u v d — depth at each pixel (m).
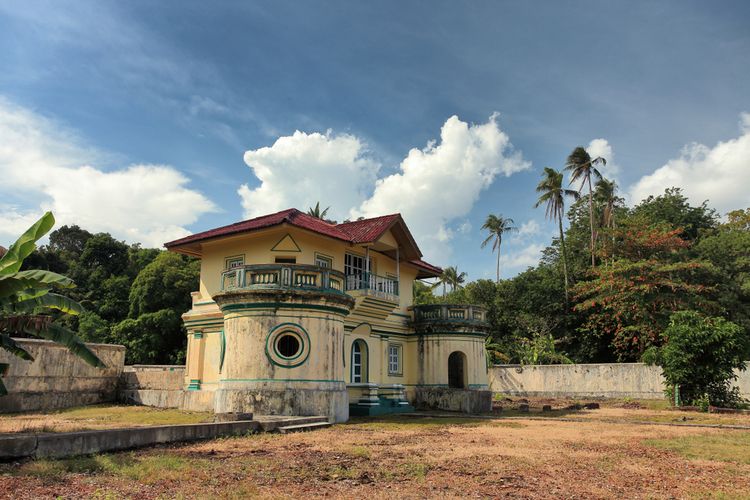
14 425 14.98
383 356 25.50
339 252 23.97
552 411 23.36
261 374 17.72
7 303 12.12
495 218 57.91
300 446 11.73
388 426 16.62
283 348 18.80
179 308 43.12
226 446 11.45
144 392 23.94
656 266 34.38
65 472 8.15
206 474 8.38
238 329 18.38
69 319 45.19
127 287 49.50
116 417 18.12
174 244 24.05
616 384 31.94
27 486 7.19
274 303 18.03
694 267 35.19
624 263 34.84
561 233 46.94
